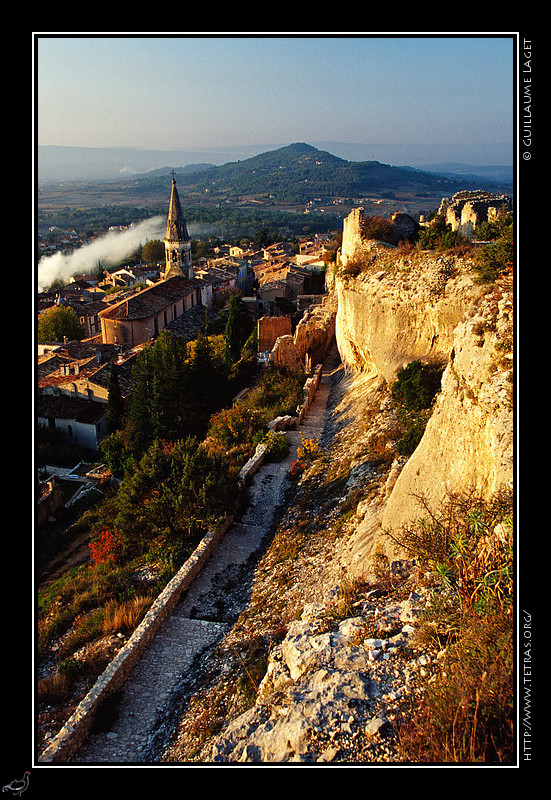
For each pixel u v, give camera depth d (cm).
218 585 1727
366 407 2502
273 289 8112
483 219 2838
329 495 1953
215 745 720
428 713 621
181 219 8762
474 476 980
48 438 4166
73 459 4031
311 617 958
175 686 1288
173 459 2128
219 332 7181
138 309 6712
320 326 4388
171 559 1866
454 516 923
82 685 1383
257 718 746
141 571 1927
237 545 1962
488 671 621
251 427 2919
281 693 777
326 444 2559
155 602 1568
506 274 1240
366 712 665
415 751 585
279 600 1448
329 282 6419
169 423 3684
